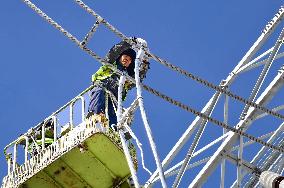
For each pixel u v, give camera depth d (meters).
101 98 18.02
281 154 15.84
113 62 17.83
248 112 15.28
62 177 17.94
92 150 17.59
